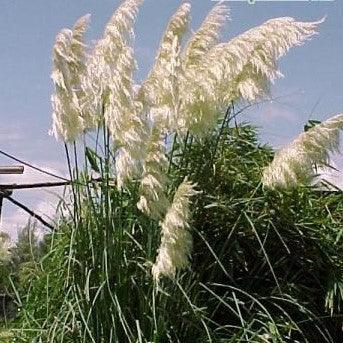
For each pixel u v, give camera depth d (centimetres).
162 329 303
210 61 313
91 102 319
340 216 375
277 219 351
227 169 358
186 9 312
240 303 317
